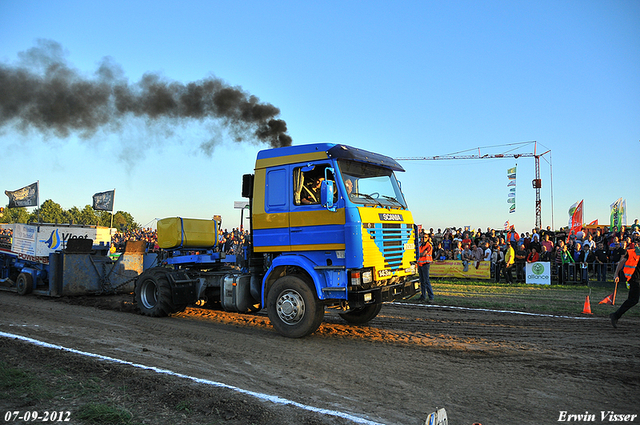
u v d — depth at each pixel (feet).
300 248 24.00
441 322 28.76
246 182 26.86
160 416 12.53
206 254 32.50
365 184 24.45
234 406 13.12
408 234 26.45
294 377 16.79
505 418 13.09
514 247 61.46
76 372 16.15
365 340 23.25
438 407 13.89
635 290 25.46
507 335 24.59
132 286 40.60
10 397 13.69
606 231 63.21
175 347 21.17
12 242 43.45
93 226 45.73
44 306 32.94
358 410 13.51
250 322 28.66
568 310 33.40
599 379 16.63
